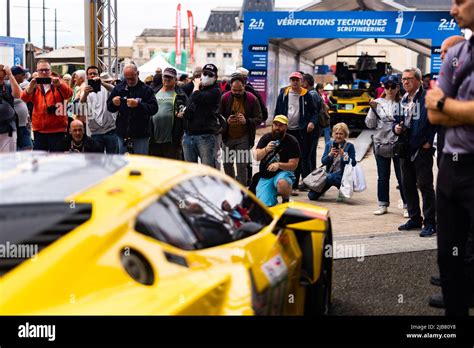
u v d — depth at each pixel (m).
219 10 146.50
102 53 21.48
